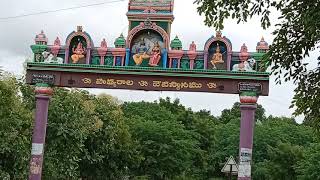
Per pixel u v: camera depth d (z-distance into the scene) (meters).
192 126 71.25
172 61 23.38
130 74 23.45
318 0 12.08
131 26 23.70
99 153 35.66
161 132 47.09
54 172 29.50
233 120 82.12
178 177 54.12
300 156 54.59
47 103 23.70
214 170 70.62
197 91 23.05
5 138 23.17
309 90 13.44
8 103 23.28
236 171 21.20
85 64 23.72
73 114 30.08
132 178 44.75
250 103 22.39
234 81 22.77
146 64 23.48
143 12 23.59
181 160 47.88
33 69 23.86
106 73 23.59
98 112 36.34
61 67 23.77
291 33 12.96
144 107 70.62
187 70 23.08
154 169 46.28
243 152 22.03
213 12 13.41
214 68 23.03
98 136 35.31
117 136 37.88
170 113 64.69
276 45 13.12
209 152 71.69
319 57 12.94
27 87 30.34
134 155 40.56
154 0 23.67
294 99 13.72
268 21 13.26
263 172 63.75
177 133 51.38
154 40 23.55
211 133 72.56
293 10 12.77
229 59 22.94
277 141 67.56
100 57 23.86
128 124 47.84
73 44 24.09
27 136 25.41
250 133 22.17
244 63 22.70
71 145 30.05
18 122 23.69
